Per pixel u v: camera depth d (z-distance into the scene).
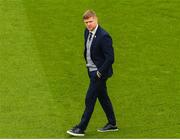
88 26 29.39
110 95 34.25
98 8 43.09
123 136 30.25
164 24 41.44
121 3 43.66
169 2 43.78
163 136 30.23
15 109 32.72
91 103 29.91
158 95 34.16
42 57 37.84
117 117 32.12
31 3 43.66
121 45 39.34
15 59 37.50
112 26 41.22
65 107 32.94
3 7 43.06
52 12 42.69
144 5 43.41
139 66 37.16
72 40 39.75
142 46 39.19
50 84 35.16
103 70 29.39
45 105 33.12
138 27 41.16
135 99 33.81
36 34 40.22
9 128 31.00
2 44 38.97
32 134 30.45
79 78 35.84
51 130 30.84
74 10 42.94
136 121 31.73
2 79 35.50
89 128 31.11
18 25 41.06
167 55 38.22
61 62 37.41
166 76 36.06
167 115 32.22
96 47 29.50
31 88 34.72
